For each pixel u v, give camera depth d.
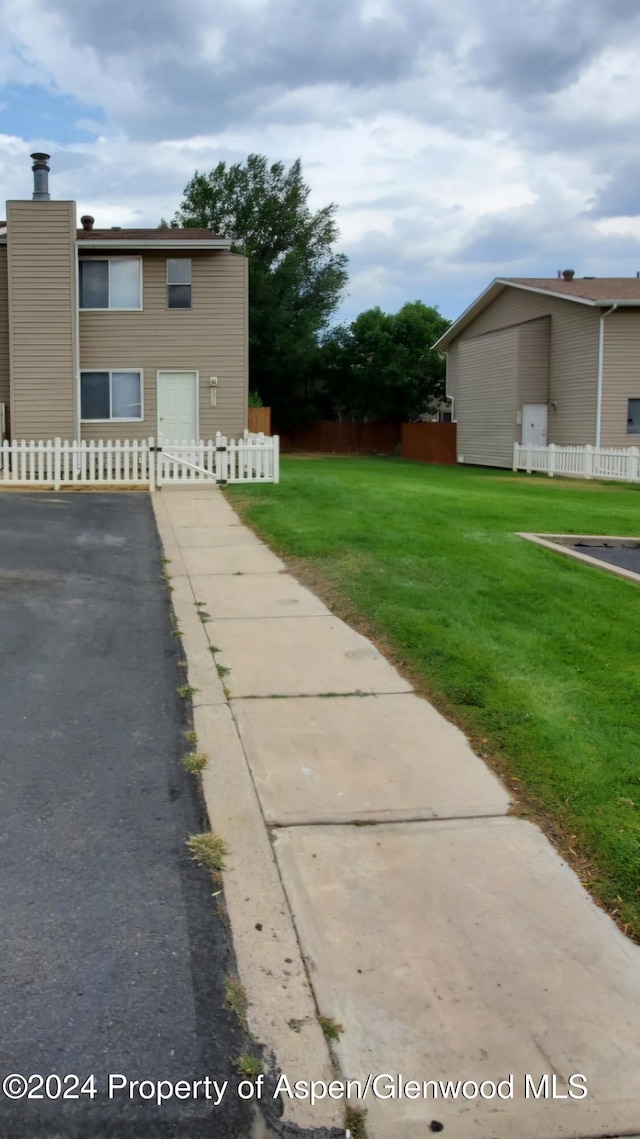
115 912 3.41
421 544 10.34
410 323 42.19
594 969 3.19
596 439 25.59
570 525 12.73
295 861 3.81
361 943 3.29
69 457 17.56
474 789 4.46
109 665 6.23
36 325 22.03
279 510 13.12
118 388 23.48
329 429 43.00
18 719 5.20
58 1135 2.51
